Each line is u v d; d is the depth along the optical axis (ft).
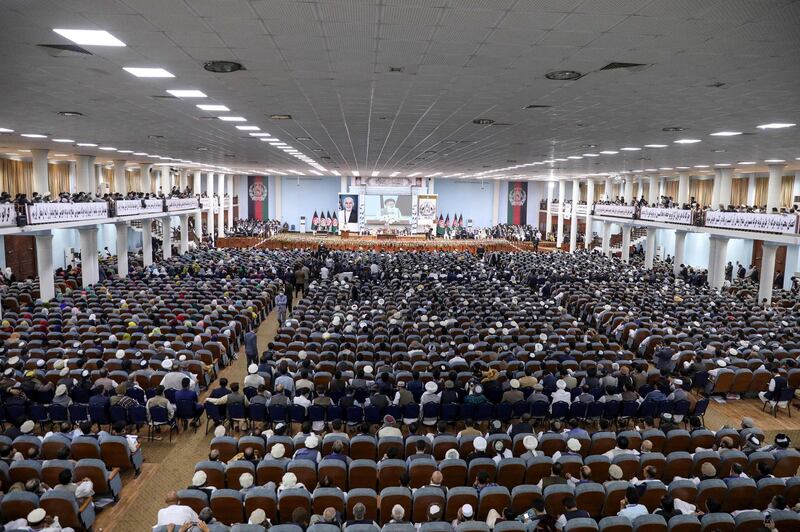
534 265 109.09
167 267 95.40
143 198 99.91
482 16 22.56
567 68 31.73
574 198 162.81
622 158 94.84
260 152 97.71
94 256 87.25
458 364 44.01
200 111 50.78
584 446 31.63
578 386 41.29
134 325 52.65
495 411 38.24
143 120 56.85
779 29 23.43
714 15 21.75
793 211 83.51
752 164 96.43
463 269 101.86
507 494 25.11
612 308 67.05
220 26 24.41
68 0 21.06
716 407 46.16
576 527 22.17
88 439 30.71
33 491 24.76
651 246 118.11
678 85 35.70
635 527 22.68
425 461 28.02
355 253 122.72
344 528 21.58
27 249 105.29
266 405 37.40
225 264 98.43
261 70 33.50
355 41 26.68
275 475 27.35
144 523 28.32
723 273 97.60
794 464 30.01
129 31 25.30
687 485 26.02
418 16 22.67
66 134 68.95
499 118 52.42
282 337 52.65
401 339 52.06
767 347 52.19
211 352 50.19
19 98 43.96
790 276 98.89
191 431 39.93
